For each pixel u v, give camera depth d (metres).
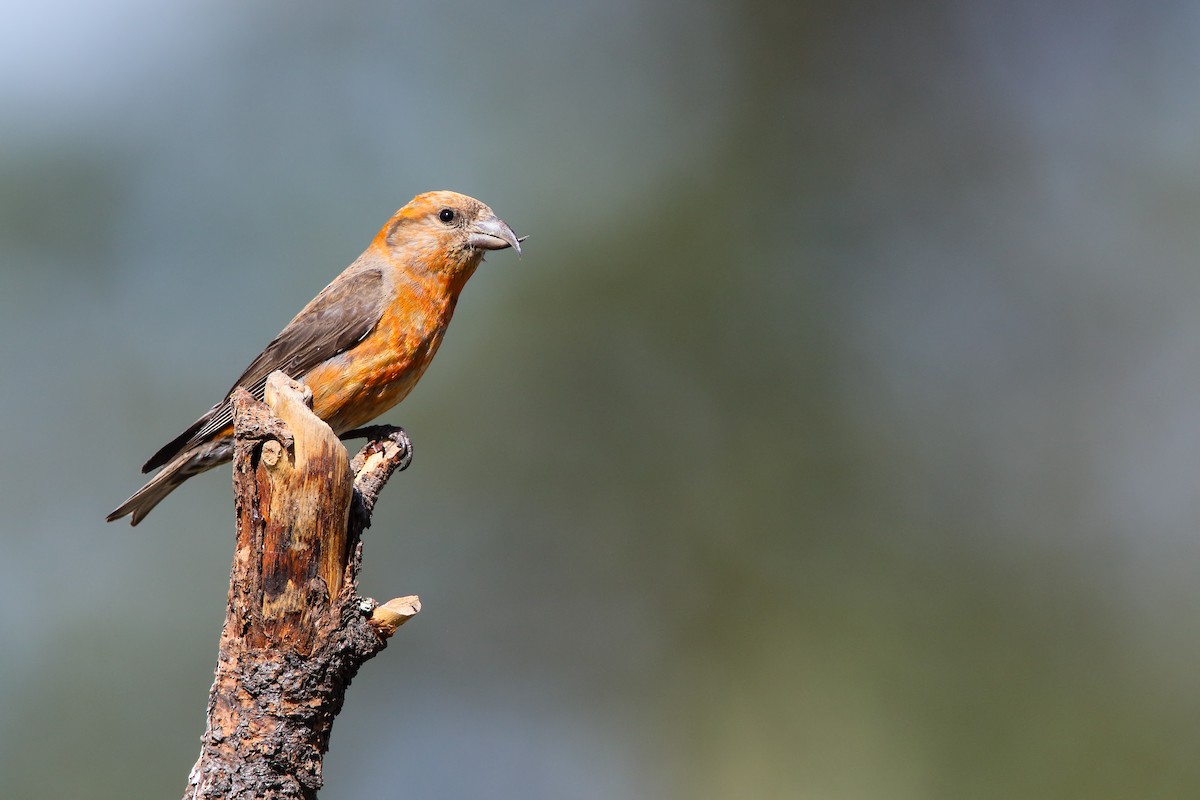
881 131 16.58
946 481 15.04
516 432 15.17
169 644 14.02
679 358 15.38
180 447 8.87
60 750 13.38
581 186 15.91
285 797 5.80
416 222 9.29
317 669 5.95
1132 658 13.88
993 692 13.68
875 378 15.53
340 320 9.05
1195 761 12.99
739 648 14.25
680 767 13.95
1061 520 14.83
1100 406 15.47
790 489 14.92
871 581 14.44
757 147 16.33
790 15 16.62
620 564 14.84
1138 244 16.14
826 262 16.00
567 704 14.59
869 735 13.47
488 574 14.93
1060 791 13.09
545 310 15.44
